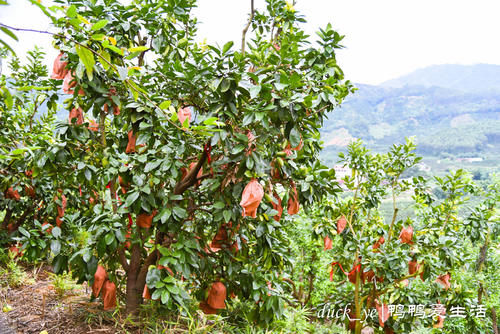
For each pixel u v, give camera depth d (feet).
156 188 8.35
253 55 8.09
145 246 10.28
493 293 17.98
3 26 2.15
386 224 15.26
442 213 14.20
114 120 8.90
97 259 8.27
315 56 9.53
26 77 13.17
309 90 8.17
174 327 9.03
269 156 7.81
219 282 9.33
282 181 8.39
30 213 14.03
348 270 14.55
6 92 2.83
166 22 9.34
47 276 12.40
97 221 8.27
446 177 14.30
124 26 8.09
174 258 8.11
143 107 7.14
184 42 9.90
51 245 8.63
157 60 10.02
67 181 8.90
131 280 9.23
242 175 6.99
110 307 8.62
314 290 19.93
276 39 11.19
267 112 6.64
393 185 14.82
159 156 8.26
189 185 8.81
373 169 14.76
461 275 16.61
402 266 12.37
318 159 9.74
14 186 11.98
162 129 7.68
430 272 12.97
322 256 19.51
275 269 10.52
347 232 14.67
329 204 14.32
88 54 3.20
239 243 9.68
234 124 7.44
